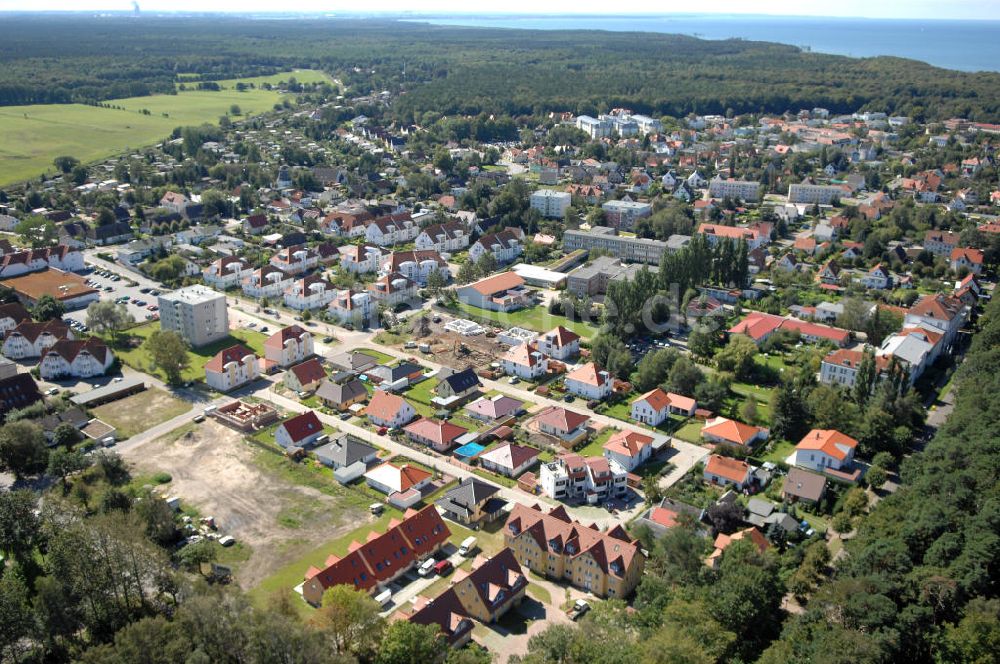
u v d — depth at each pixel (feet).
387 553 559.79
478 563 556.92
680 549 536.83
